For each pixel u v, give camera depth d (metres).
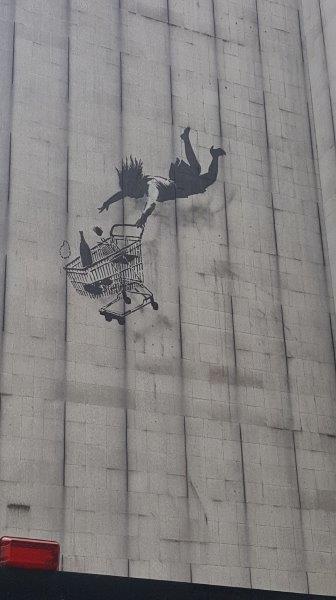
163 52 40.12
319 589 33.19
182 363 34.69
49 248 34.38
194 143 38.91
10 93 36.34
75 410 32.34
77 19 39.00
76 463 31.61
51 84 37.28
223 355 35.50
